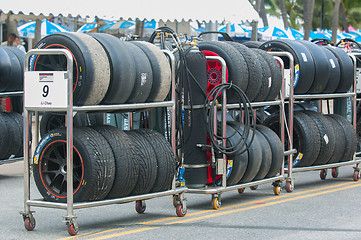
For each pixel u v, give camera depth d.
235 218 11.17
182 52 11.90
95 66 9.74
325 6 88.69
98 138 9.87
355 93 16.05
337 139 15.25
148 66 10.78
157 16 21.55
